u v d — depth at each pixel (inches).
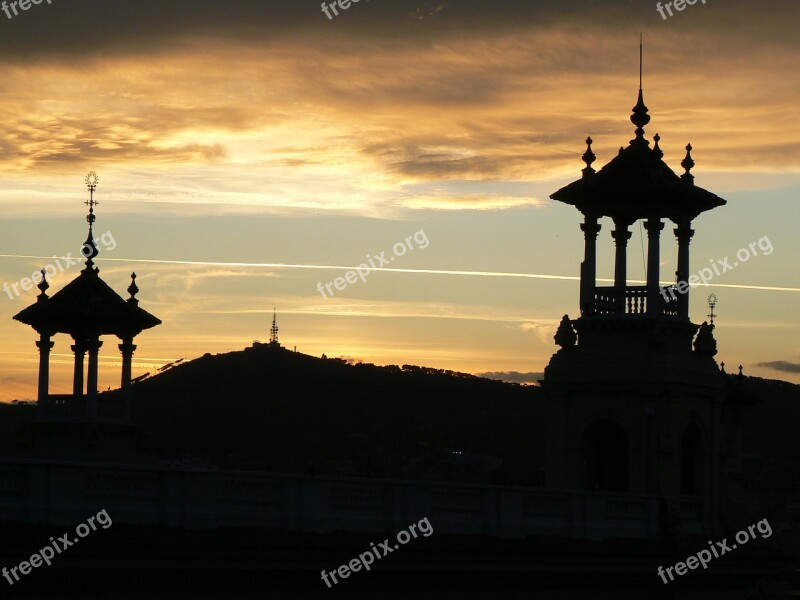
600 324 2694.4
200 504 1822.1
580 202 2723.9
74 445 2908.5
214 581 1800.0
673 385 2635.3
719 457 2768.2
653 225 2694.4
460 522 2162.9
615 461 2760.8
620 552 2369.6
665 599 2491.4
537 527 2305.6
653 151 2748.5
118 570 1699.1
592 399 2682.1
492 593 2161.7
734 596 2662.4
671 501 2598.4
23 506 1662.2
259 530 1857.8
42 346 2970.0
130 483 1764.3
